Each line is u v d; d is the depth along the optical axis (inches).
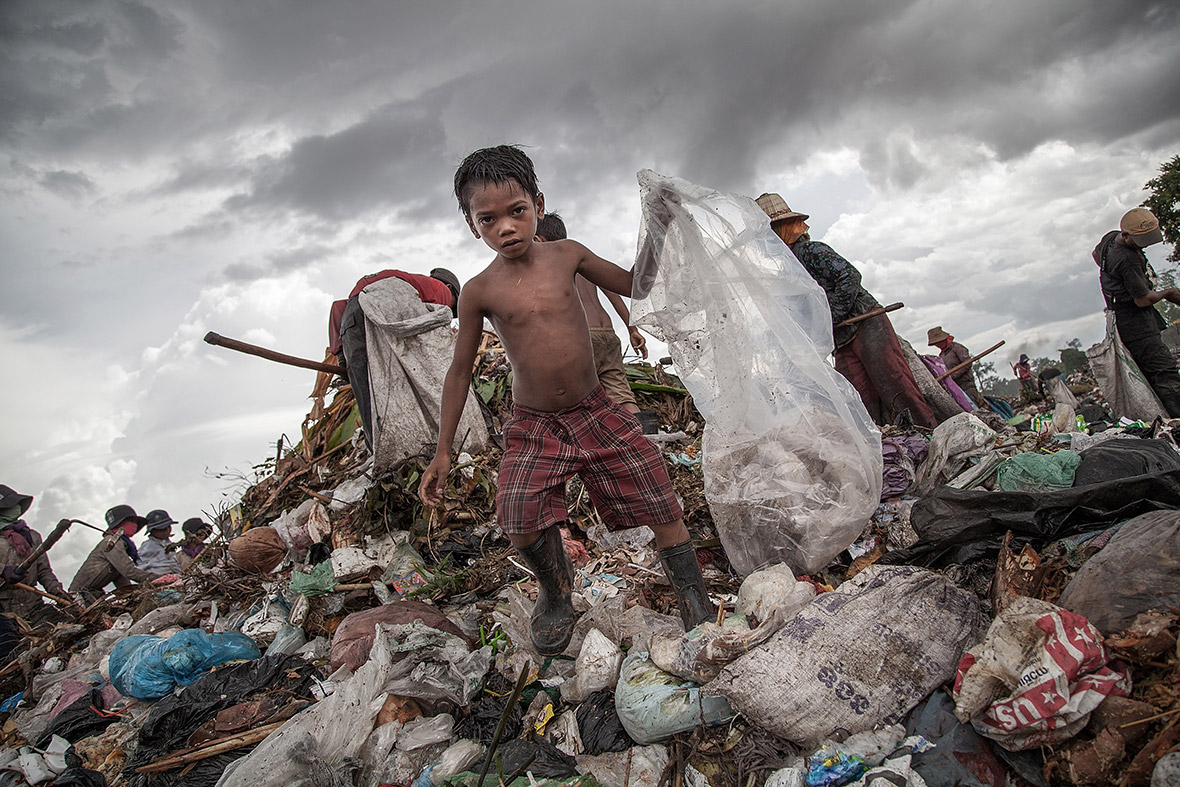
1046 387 434.9
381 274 179.9
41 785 115.0
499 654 112.5
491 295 95.6
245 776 90.7
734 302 104.7
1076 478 106.8
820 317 111.3
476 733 96.6
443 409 104.0
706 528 142.4
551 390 96.0
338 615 142.9
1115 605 74.7
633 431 98.3
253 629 147.4
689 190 100.8
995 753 70.7
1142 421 209.5
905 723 76.2
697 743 81.0
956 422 134.9
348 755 95.0
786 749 77.5
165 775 102.7
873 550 119.7
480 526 165.6
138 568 265.3
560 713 97.7
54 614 236.8
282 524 185.9
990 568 96.3
